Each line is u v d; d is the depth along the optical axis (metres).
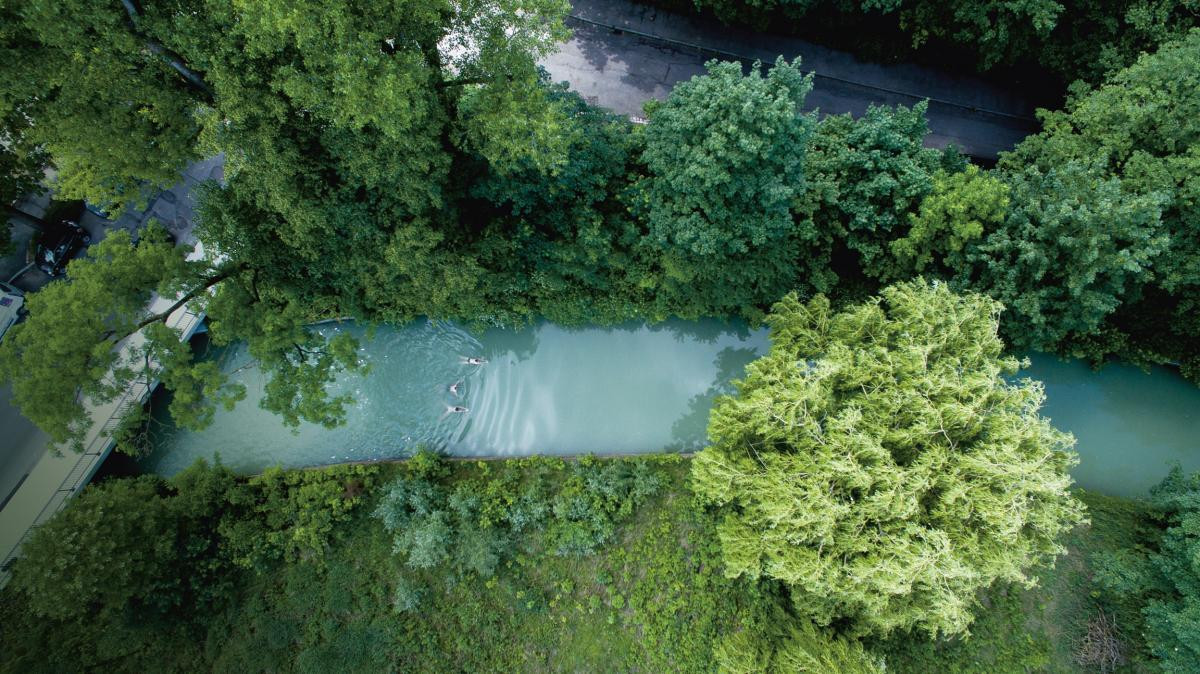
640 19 28.42
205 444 25.36
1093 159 21.17
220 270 20.22
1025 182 20.98
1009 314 22.42
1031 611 22.69
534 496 23.61
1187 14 24.23
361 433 25.73
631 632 22.45
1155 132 20.98
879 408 17.20
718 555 23.03
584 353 26.91
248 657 21.97
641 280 24.52
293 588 22.64
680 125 17.91
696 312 25.73
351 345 19.55
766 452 18.36
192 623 22.12
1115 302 20.34
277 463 25.33
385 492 23.67
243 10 14.45
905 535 15.60
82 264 17.97
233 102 15.42
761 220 19.95
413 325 26.50
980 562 15.94
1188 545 19.72
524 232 22.19
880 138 21.27
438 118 17.27
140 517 21.22
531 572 23.02
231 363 26.06
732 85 17.31
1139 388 26.25
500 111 16.92
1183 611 19.19
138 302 18.72
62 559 19.05
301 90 14.85
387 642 22.16
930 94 28.64
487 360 26.62
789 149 18.31
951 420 16.45
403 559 23.06
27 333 16.80
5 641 21.36
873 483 15.98
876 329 19.39
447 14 16.86
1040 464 16.50
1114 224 19.25
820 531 15.75
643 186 21.22
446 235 21.12
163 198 26.86
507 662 22.20
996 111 28.67
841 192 22.03
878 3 24.03
